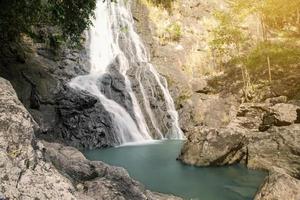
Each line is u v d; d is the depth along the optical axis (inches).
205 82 1208.2
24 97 748.6
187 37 1354.6
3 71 754.8
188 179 556.7
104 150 813.2
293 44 1444.4
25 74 798.5
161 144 913.5
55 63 1011.9
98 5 1215.6
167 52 1284.4
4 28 565.3
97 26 1194.6
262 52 1293.1
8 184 169.8
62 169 254.1
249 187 513.3
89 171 270.4
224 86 1206.3
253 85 1186.0
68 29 603.8
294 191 374.9
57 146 356.2
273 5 1587.1
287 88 1126.4
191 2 1429.6
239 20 1451.8
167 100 1103.0
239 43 1397.6
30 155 185.5
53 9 516.1
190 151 669.3
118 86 1035.9
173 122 1067.3
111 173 286.2
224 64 1350.9
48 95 808.9
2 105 195.8
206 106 1114.1
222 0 1504.7
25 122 193.3
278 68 1227.9
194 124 1077.8
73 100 835.4
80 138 816.9
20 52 863.7
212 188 507.2
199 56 1327.5
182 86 1162.0
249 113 919.7
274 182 389.4
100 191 237.1
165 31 1330.0
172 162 678.5
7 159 176.4
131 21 1302.9
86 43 1139.9
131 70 1117.7
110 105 971.3
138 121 1008.9
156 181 543.2
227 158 653.3
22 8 494.3
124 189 266.1
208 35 1389.0
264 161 620.1
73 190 190.7
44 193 177.2
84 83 1010.1
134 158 717.9
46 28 971.9
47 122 764.0
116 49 1229.7
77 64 1075.9
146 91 1077.8
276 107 781.3
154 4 1362.0
